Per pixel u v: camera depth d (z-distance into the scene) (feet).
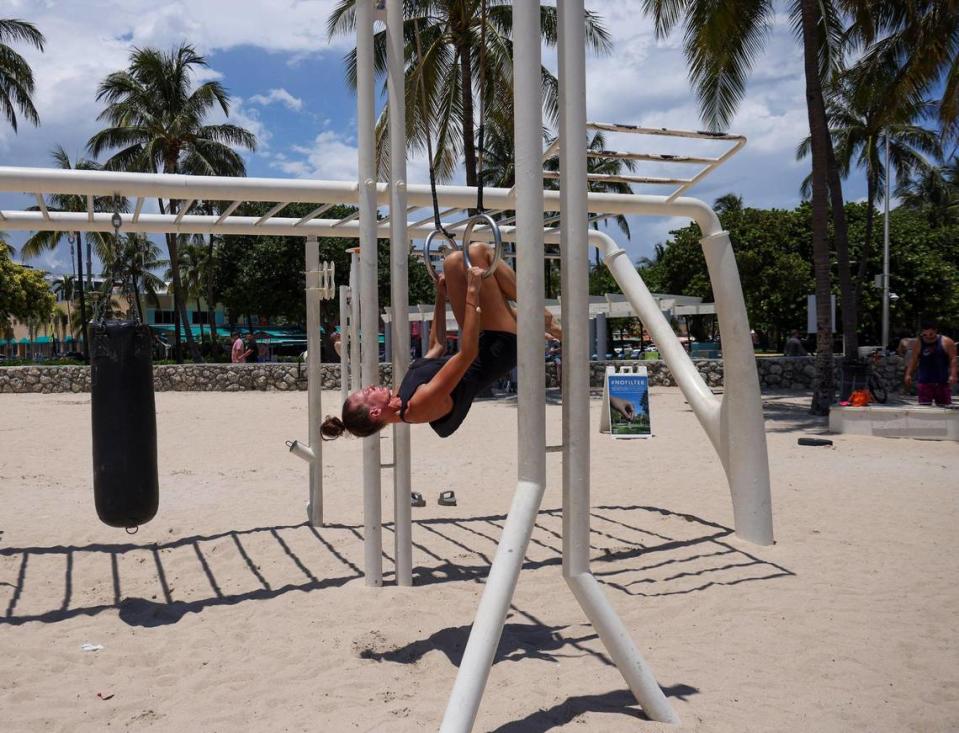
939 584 16.26
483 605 9.59
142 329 14.42
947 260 145.69
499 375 10.90
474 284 9.95
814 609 14.83
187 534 21.26
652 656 12.71
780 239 141.90
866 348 74.54
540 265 10.09
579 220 10.34
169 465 32.60
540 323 10.09
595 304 76.33
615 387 41.39
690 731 9.95
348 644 13.30
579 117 10.33
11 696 11.32
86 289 143.84
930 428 37.65
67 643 13.56
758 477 19.80
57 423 47.60
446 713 9.02
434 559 18.92
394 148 15.60
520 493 10.14
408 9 62.28
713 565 18.03
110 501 14.16
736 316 19.57
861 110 68.28
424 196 17.54
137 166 109.19
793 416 48.75
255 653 13.01
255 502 25.29
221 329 206.69
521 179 10.04
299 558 18.94
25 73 88.69
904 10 55.47
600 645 13.35
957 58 52.90
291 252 127.95
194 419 49.21
